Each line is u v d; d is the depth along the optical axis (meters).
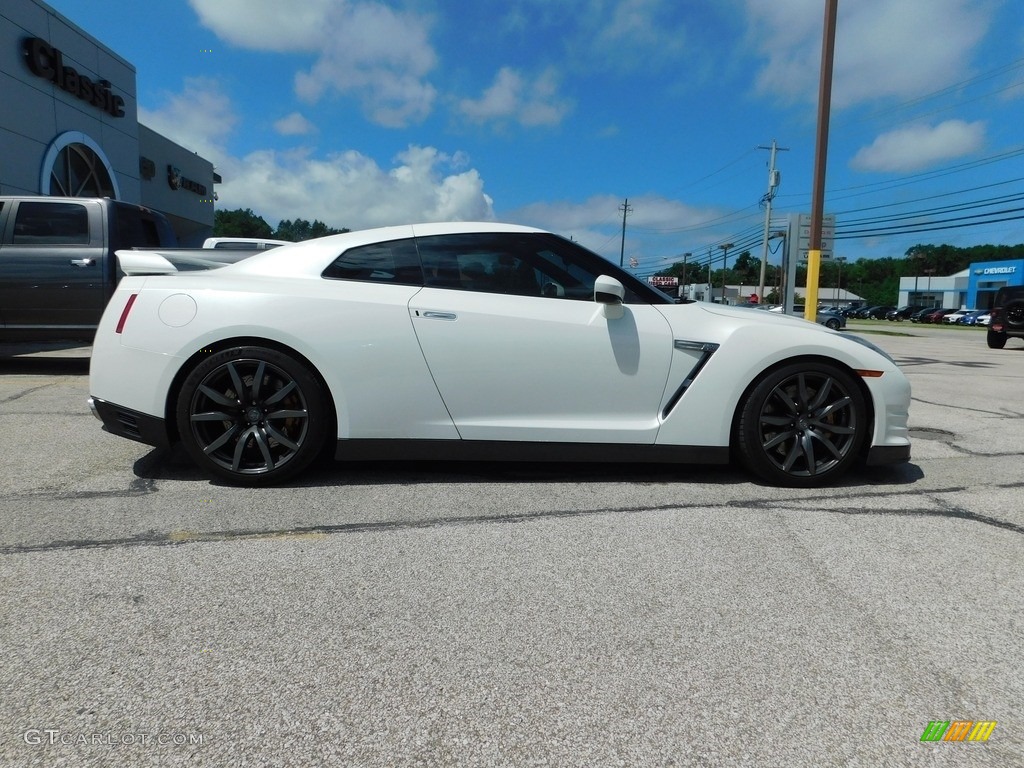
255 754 1.46
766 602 2.19
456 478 3.41
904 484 3.48
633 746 1.51
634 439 3.29
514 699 1.67
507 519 2.87
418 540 2.63
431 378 3.19
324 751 1.47
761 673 1.80
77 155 16.39
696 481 3.45
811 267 11.60
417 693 1.68
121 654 1.81
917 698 1.70
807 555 2.56
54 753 1.44
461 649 1.88
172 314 3.11
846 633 2.01
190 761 1.43
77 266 6.54
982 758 1.49
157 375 3.10
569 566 2.43
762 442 3.32
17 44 13.83
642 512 2.98
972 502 3.20
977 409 6.00
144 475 3.37
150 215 7.43
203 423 3.15
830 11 10.94
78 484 3.21
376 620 2.03
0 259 6.44
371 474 3.44
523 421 3.26
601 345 3.25
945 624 2.07
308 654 1.84
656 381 3.29
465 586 2.26
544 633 1.97
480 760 1.46
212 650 1.84
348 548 2.54
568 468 3.62
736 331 3.31
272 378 3.18
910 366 11.02
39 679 1.69
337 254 3.33
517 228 3.46
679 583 2.31
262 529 2.70
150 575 2.28
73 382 6.29
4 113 13.44
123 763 1.42
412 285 3.29
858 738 1.55
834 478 3.40
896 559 2.54
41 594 2.13
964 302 80.38
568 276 3.40
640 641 1.94
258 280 3.25
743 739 1.54
